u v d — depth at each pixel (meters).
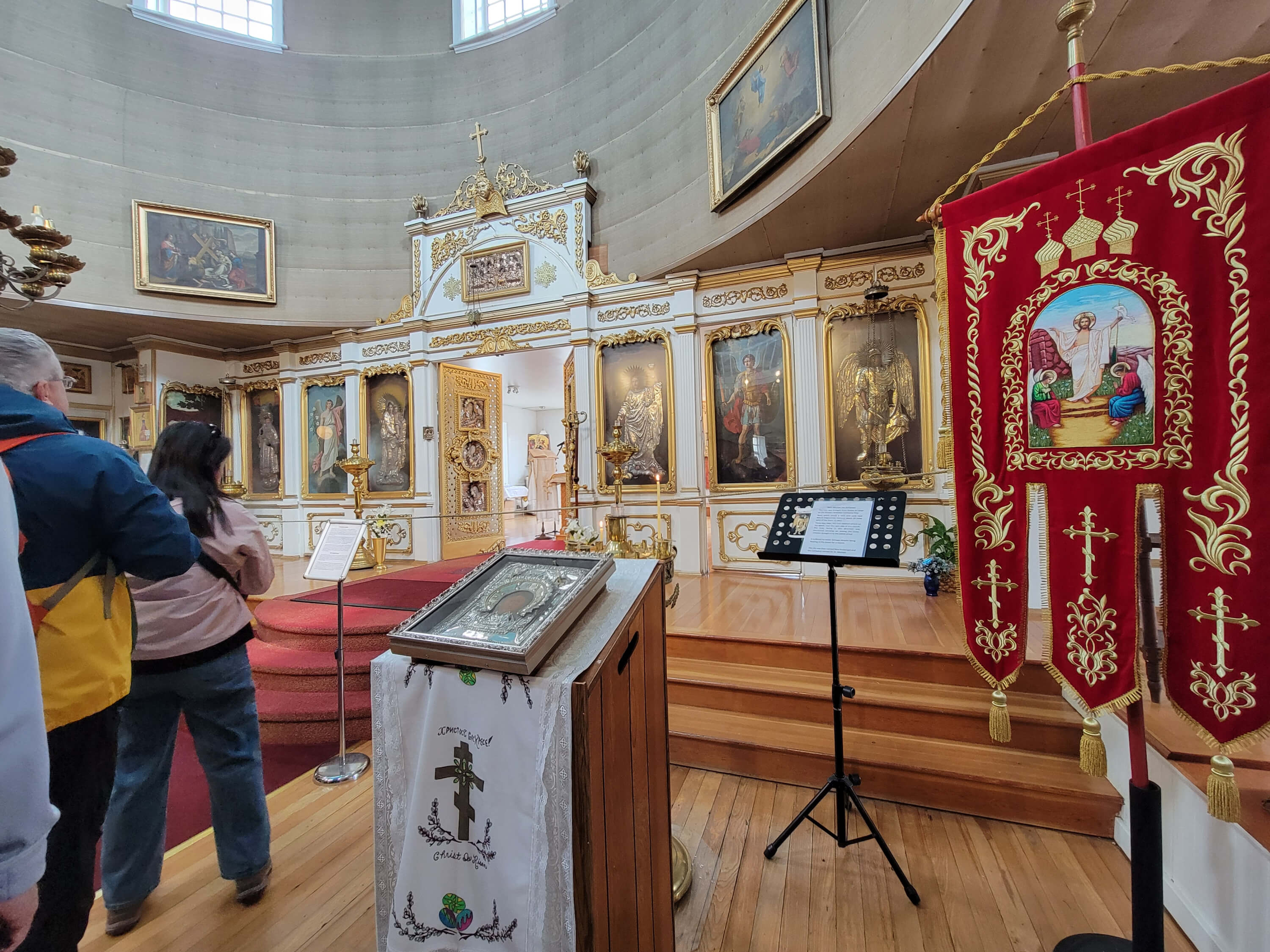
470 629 1.08
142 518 1.22
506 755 1.00
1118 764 2.10
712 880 1.89
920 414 4.95
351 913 1.75
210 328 7.42
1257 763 1.60
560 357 7.50
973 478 1.60
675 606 4.06
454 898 1.04
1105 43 2.57
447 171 7.35
